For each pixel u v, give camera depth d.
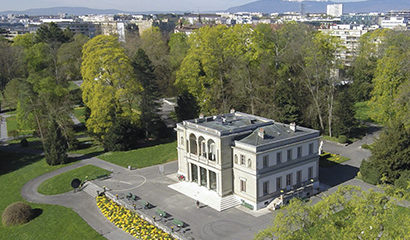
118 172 85.69
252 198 64.94
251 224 60.16
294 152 67.88
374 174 71.62
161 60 148.88
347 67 155.88
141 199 71.50
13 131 117.50
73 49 169.62
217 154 67.25
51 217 68.19
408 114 81.81
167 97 149.25
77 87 163.50
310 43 103.31
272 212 63.84
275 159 65.44
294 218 39.59
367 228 36.66
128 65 97.56
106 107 95.19
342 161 86.06
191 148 74.50
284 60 117.81
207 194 70.44
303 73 112.50
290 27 144.75
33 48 154.38
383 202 41.25
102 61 95.56
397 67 90.81
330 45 99.69
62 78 140.12
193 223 61.44
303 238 38.19
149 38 175.75
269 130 70.25
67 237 61.00
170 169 85.75
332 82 101.69
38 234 63.09
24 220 67.31
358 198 40.44
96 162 92.81
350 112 100.94
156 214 65.00
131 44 170.88
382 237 36.50
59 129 95.56
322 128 105.62
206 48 105.69
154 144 103.69
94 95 95.19
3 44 173.25
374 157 73.00
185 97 106.75
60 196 76.88
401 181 66.81
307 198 68.50
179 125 77.75
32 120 108.75
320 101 106.88
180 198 70.94
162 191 74.44
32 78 114.88
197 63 104.31
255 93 109.75
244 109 110.88
